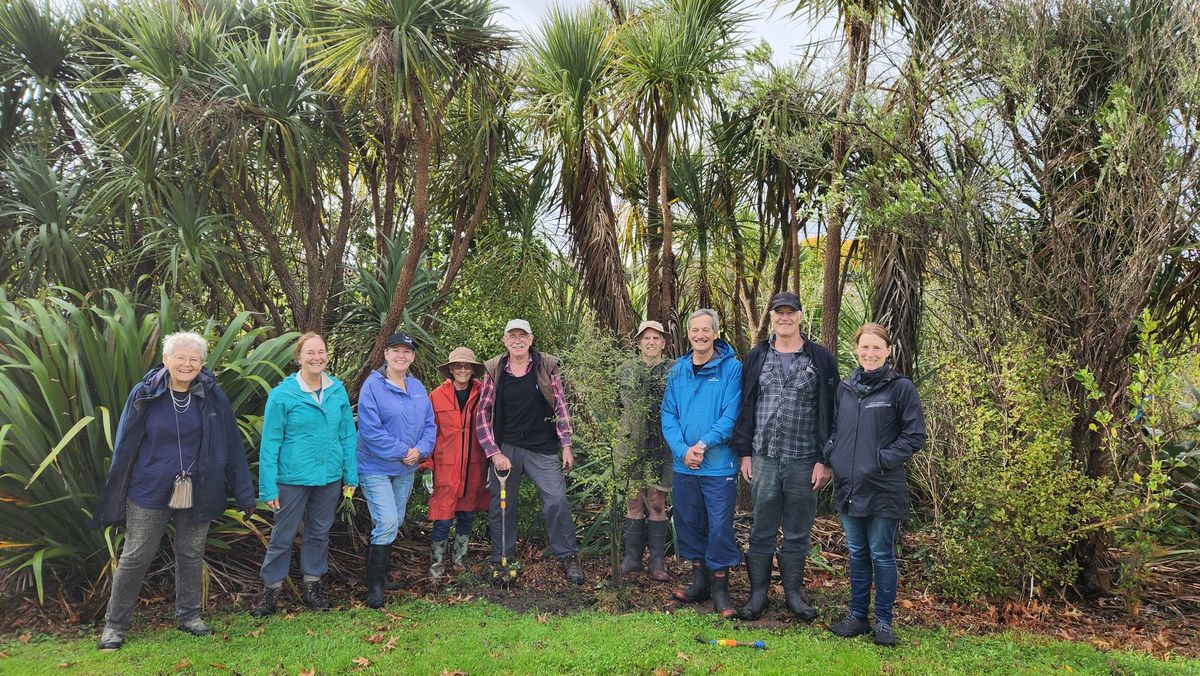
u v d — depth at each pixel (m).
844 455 3.75
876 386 3.71
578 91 5.92
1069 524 4.29
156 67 5.15
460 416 4.80
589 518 5.82
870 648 3.56
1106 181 4.30
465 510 4.84
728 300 7.19
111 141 5.53
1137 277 4.10
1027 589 4.36
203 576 4.10
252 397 4.73
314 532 4.18
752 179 6.27
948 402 4.70
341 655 3.38
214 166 5.78
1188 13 3.93
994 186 4.29
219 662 3.27
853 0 5.14
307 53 5.57
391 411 4.38
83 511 3.90
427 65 4.98
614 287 6.28
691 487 4.28
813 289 7.77
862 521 3.78
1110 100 3.98
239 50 5.43
